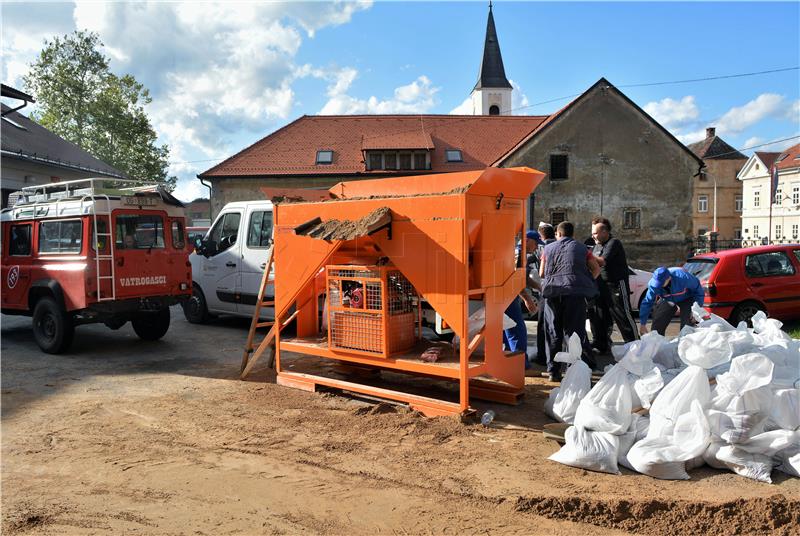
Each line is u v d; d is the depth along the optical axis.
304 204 6.38
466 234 5.05
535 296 11.30
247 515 3.51
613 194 27.86
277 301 6.72
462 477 4.02
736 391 4.11
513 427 5.07
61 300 8.28
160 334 9.48
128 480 4.03
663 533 3.28
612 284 7.52
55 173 20.98
